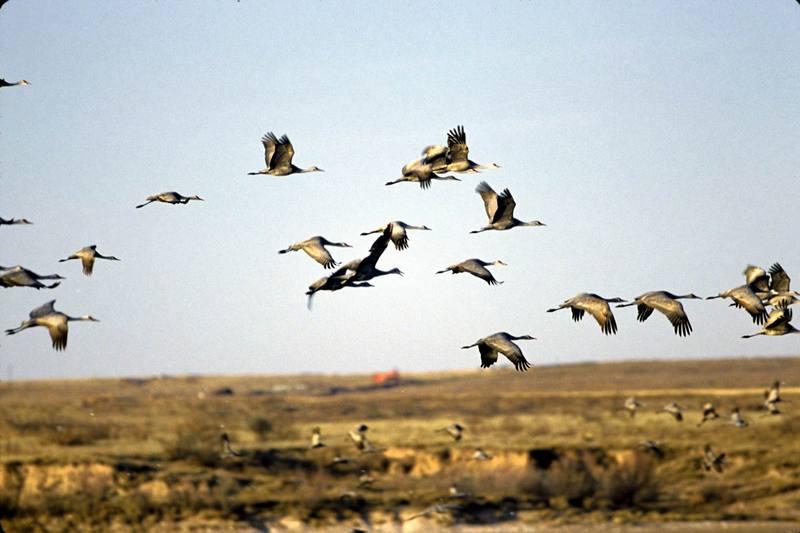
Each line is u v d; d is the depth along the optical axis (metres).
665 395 112.62
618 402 109.19
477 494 56.81
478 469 62.72
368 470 63.59
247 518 52.88
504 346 23.05
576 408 106.88
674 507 56.62
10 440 71.25
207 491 55.66
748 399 102.88
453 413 108.31
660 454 64.44
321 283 28.83
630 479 58.41
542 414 102.19
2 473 56.72
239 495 55.81
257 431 74.31
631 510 55.66
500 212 29.52
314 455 65.00
